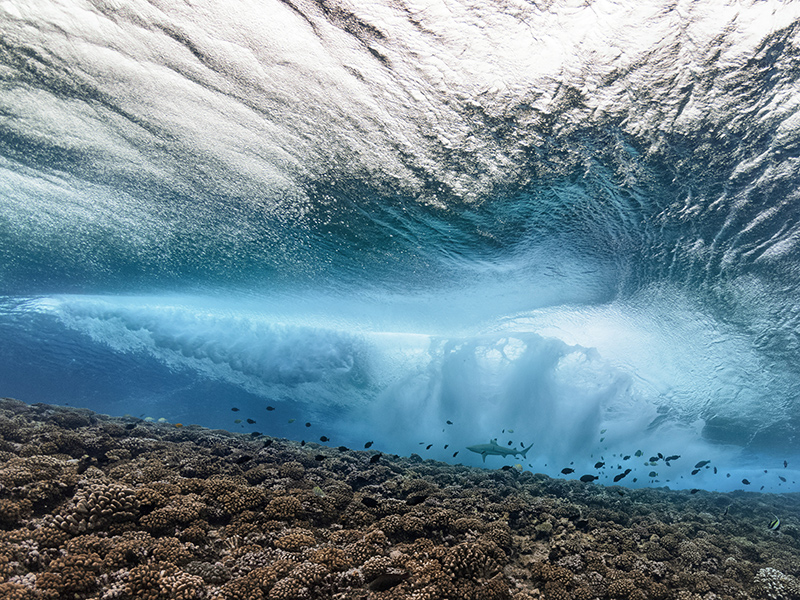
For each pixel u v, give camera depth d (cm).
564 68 811
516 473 1148
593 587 607
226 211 1176
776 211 1029
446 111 887
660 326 1527
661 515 963
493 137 924
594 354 1759
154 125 933
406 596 489
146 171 1054
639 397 1833
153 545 495
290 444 1161
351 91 872
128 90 867
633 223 1110
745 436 1973
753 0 694
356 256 1311
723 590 645
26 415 902
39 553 434
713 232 1112
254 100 890
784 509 1195
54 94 863
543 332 1752
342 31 792
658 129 876
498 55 803
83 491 553
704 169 939
